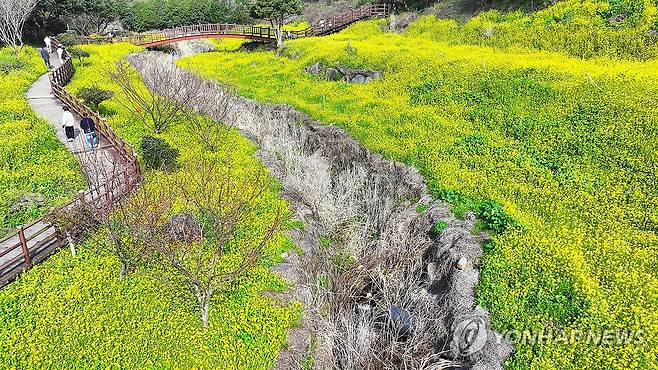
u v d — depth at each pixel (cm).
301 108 2680
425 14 4094
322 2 6656
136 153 2139
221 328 1249
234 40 5769
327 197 1888
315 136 2366
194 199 1612
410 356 1201
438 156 1972
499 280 1323
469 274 1384
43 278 1376
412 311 1373
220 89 2898
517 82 2431
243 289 1390
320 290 1427
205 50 5269
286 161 2141
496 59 2800
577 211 1543
